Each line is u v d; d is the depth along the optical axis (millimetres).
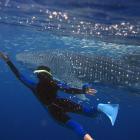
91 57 19000
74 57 19469
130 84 19922
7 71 35688
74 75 19234
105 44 17078
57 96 8445
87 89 8125
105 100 31000
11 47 24047
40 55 20344
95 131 113562
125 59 18156
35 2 12844
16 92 57844
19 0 13219
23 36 20375
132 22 12672
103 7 11438
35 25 17031
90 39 16969
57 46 20156
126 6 10781
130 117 63219
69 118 7922
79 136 7266
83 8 12133
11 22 17562
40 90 8445
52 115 8172
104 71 19078
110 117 7355
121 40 15594
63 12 13500
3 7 15000
